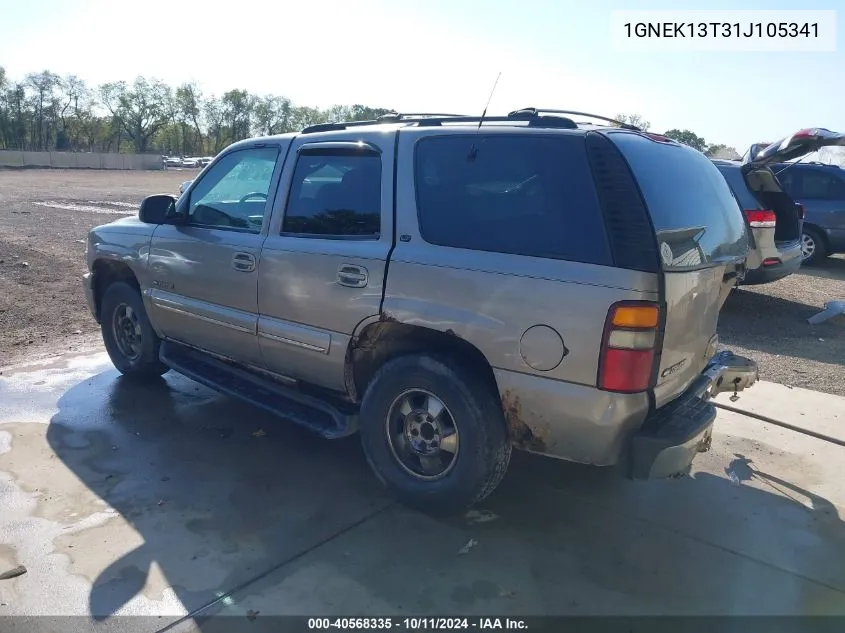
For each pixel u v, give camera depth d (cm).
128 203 2358
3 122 9669
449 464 357
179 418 498
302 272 398
